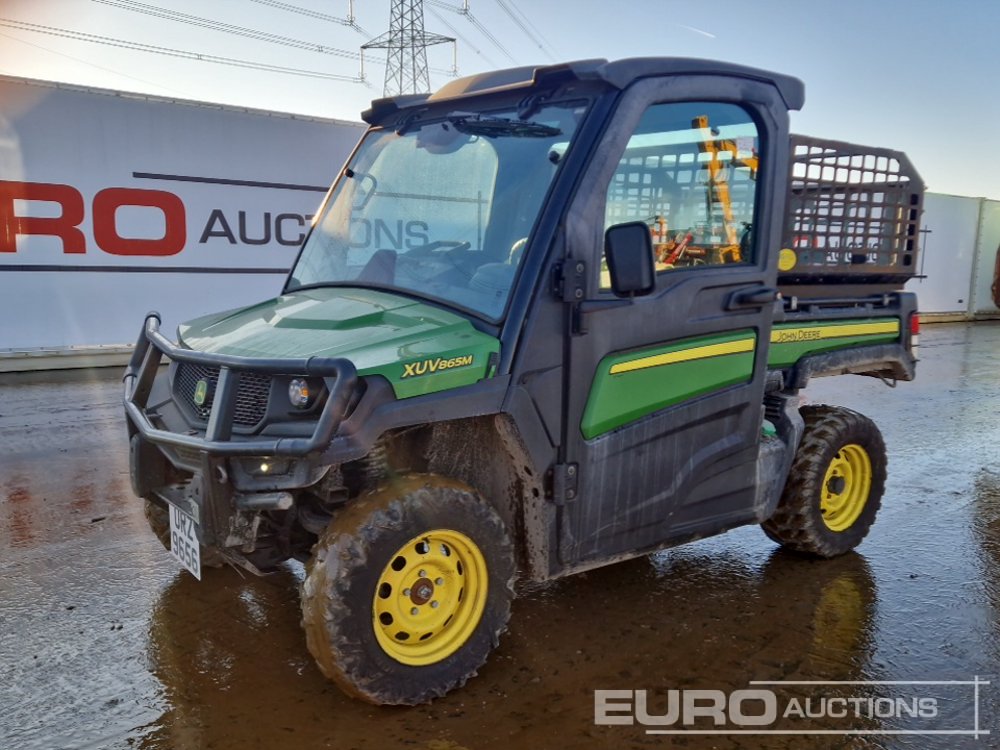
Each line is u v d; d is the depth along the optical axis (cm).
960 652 363
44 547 466
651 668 344
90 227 1045
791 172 420
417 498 300
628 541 361
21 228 1001
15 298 1013
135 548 466
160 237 1095
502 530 321
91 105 1023
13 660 340
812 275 443
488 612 321
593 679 334
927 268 2069
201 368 322
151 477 348
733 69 368
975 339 1791
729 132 373
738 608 404
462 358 299
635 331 343
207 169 1117
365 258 387
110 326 1079
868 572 454
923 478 654
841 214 461
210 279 1143
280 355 297
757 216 390
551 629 378
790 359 439
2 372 1027
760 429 410
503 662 347
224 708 307
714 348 378
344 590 286
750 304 384
